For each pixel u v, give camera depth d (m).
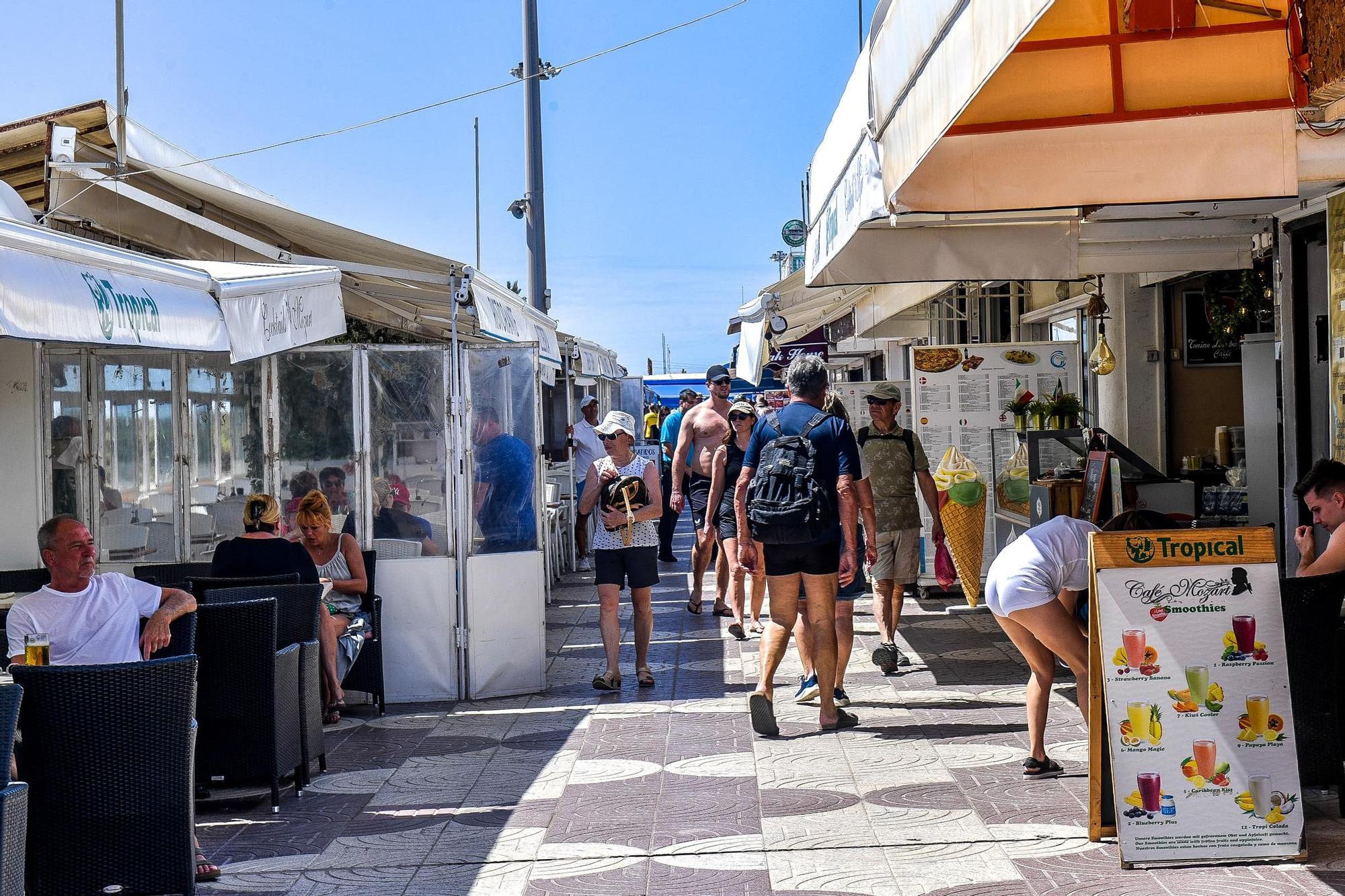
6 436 8.34
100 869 4.59
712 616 11.86
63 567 5.55
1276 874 4.59
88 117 7.93
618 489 8.66
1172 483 8.79
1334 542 5.25
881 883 4.66
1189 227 8.18
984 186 5.05
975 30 3.74
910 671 8.73
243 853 5.39
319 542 8.46
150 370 9.25
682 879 4.82
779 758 6.57
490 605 8.75
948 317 17.64
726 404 11.88
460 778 6.54
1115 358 12.37
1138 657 4.85
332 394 8.99
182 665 4.66
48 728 4.53
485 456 8.85
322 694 8.10
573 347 18.55
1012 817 5.38
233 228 9.52
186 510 9.24
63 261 4.85
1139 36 4.89
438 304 11.02
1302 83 4.70
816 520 6.94
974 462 11.76
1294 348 8.03
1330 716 5.14
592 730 7.51
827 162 7.25
